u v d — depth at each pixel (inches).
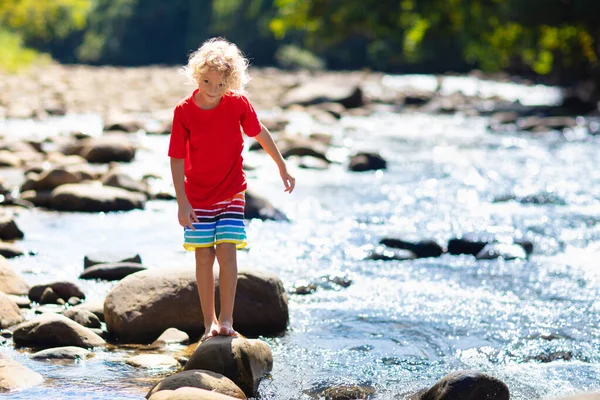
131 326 348.5
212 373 284.0
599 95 1875.0
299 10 2059.5
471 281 449.7
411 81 2608.3
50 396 274.1
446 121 1451.8
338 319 381.1
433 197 708.0
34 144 885.2
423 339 353.7
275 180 781.9
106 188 644.1
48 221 583.5
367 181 789.9
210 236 321.7
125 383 290.4
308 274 457.7
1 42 2746.1
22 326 340.2
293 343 348.2
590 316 386.0
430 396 277.7
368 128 1300.4
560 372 313.7
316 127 1250.6
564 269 477.4
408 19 2022.6
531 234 568.1
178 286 360.2
